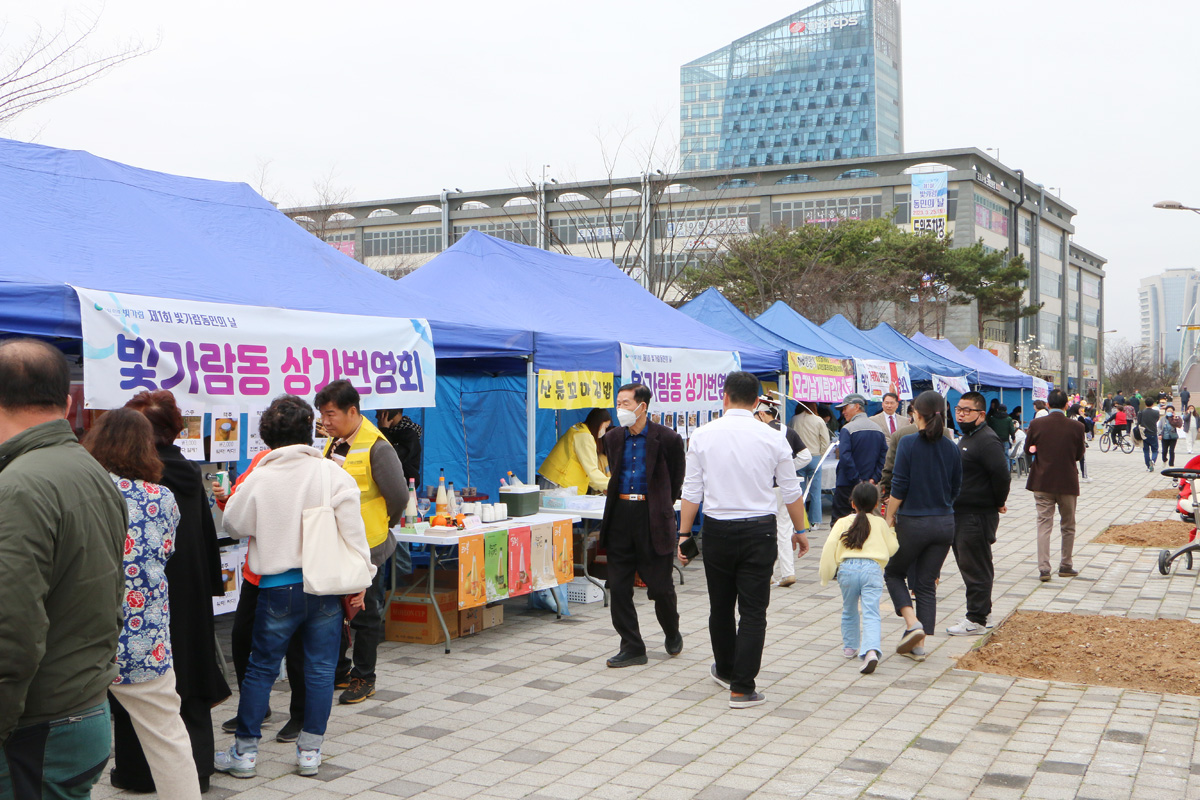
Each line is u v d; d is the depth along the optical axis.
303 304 6.14
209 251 6.25
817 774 4.51
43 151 6.18
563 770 4.57
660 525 6.45
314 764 4.46
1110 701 5.63
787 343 13.33
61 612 2.40
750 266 36.09
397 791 4.29
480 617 7.41
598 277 11.38
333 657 4.52
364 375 6.25
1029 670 6.33
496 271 9.70
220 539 5.69
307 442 4.55
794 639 7.28
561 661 6.58
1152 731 5.08
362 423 5.52
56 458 2.43
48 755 2.41
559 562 7.80
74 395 6.25
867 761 4.68
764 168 71.38
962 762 4.65
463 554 6.66
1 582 2.21
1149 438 24.98
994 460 7.14
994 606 8.37
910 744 4.91
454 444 10.80
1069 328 94.81
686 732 5.11
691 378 10.12
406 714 5.41
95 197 6.05
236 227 6.86
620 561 6.50
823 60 103.75
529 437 7.91
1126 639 6.95
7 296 4.39
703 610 8.27
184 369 5.10
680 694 5.82
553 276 10.55
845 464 9.77
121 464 3.48
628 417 6.43
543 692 5.84
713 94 105.19
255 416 5.53
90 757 2.50
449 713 5.43
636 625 6.48
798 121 103.62
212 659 4.17
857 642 6.71
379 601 5.73
